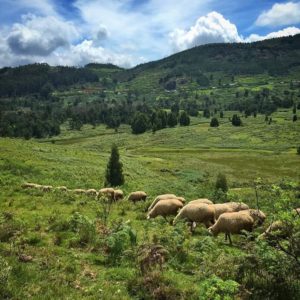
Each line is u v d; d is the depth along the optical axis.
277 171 83.38
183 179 64.50
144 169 68.00
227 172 80.69
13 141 66.69
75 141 168.50
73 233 14.87
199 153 114.38
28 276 9.70
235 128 167.75
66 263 11.11
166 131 173.88
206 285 8.14
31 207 21.55
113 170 46.16
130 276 10.36
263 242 10.20
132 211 23.55
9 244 12.73
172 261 11.72
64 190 31.98
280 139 137.75
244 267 10.01
